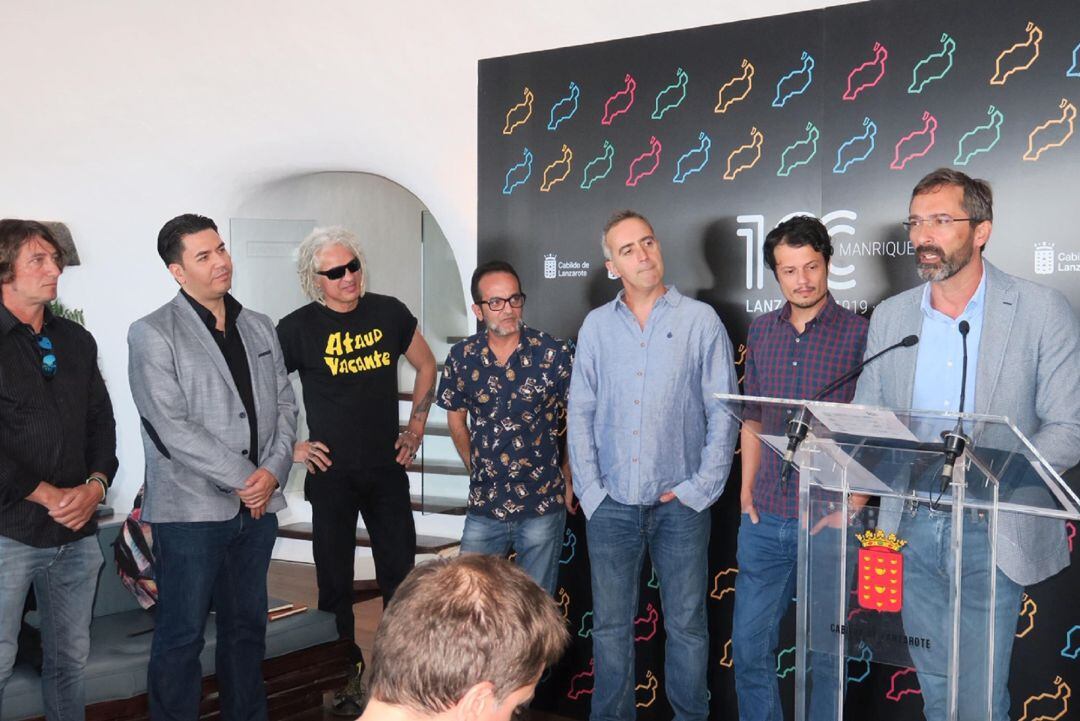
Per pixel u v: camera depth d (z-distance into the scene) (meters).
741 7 3.74
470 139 4.76
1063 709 3.03
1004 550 2.46
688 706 3.34
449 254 6.88
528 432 3.53
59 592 3.09
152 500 3.25
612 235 3.31
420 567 1.28
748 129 3.46
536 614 1.22
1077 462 2.56
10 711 3.16
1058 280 2.98
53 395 3.06
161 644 3.23
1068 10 2.92
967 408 2.71
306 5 5.28
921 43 3.14
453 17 4.73
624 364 3.35
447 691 1.16
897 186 3.21
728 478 3.51
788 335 3.21
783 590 3.21
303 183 6.52
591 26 4.20
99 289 6.24
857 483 2.28
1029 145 3.00
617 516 3.35
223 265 3.28
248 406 3.39
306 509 6.52
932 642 2.21
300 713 3.88
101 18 6.01
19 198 6.34
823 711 2.34
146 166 6.02
